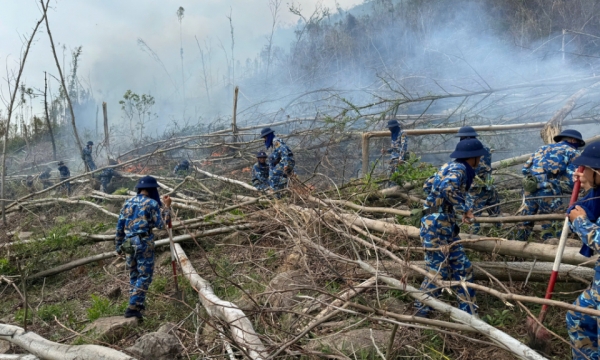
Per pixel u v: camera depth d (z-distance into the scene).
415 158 6.60
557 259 3.37
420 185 6.31
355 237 4.95
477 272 4.48
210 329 4.57
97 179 13.05
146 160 13.63
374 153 10.20
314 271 4.97
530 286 4.40
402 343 3.72
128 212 5.48
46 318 5.81
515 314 4.08
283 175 8.23
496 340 2.96
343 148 10.56
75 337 5.00
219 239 7.47
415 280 4.72
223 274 5.95
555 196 4.64
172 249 5.75
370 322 4.11
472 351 3.67
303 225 5.49
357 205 6.37
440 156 10.12
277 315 4.48
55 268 7.39
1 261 7.33
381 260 4.79
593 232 2.77
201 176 11.66
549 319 3.90
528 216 4.51
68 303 6.24
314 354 3.44
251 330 4.02
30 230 10.12
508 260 4.82
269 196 7.73
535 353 2.75
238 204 7.86
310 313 4.35
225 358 4.01
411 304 4.33
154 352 4.04
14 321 5.83
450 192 3.86
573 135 4.88
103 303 5.76
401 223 5.88
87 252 8.01
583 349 2.99
